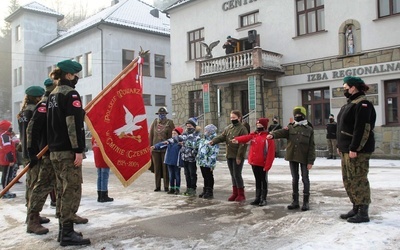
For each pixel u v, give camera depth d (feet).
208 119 70.08
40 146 16.94
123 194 27.63
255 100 61.00
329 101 59.72
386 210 19.63
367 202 17.15
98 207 22.66
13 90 128.98
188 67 81.00
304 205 20.42
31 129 16.46
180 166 26.89
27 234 16.92
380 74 53.57
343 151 17.65
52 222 19.22
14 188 33.09
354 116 17.20
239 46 70.85
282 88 64.69
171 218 19.35
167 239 15.60
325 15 59.47
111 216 20.10
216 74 66.54
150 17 113.39
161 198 25.53
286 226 17.10
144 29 103.65
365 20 55.21
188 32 81.20
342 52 57.41
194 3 79.41
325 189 27.45
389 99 53.78
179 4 80.89
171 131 28.63
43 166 16.88
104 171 24.48
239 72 62.90
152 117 106.01
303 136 20.44
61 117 14.84
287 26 64.13
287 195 25.44
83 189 31.07
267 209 20.99
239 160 23.12
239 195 23.85
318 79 59.98
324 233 15.67
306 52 61.72
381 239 14.55
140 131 22.02
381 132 53.62
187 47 81.20
